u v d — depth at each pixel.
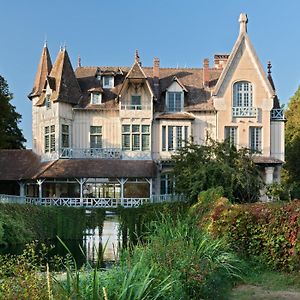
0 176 47.97
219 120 49.25
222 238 16.81
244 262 16.66
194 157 38.53
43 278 8.00
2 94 58.22
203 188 35.94
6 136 58.69
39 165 48.81
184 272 12.03
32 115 51.53
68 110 49.12
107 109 49.34
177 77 52.44
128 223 40.28
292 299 13.19
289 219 16.80
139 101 49.22
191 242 14.30
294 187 40.31
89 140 49.34
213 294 12.53
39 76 52.78
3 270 8.42
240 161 37.16
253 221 17.62
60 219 39.69
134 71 48.81
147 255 12.07
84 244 35.09
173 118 49.03
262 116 49.38
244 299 13.12
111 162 47.81
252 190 36.34
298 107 71.44
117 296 8.09
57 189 49.56
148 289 8.98
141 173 46.53
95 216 40.78
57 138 48.03
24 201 44.47
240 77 49.56
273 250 16.95
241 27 50.03
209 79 52.50
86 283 8.55
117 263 12.58
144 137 48.94
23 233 36.44
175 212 37.97
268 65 54.84
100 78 51.28
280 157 49.81
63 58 50.34
